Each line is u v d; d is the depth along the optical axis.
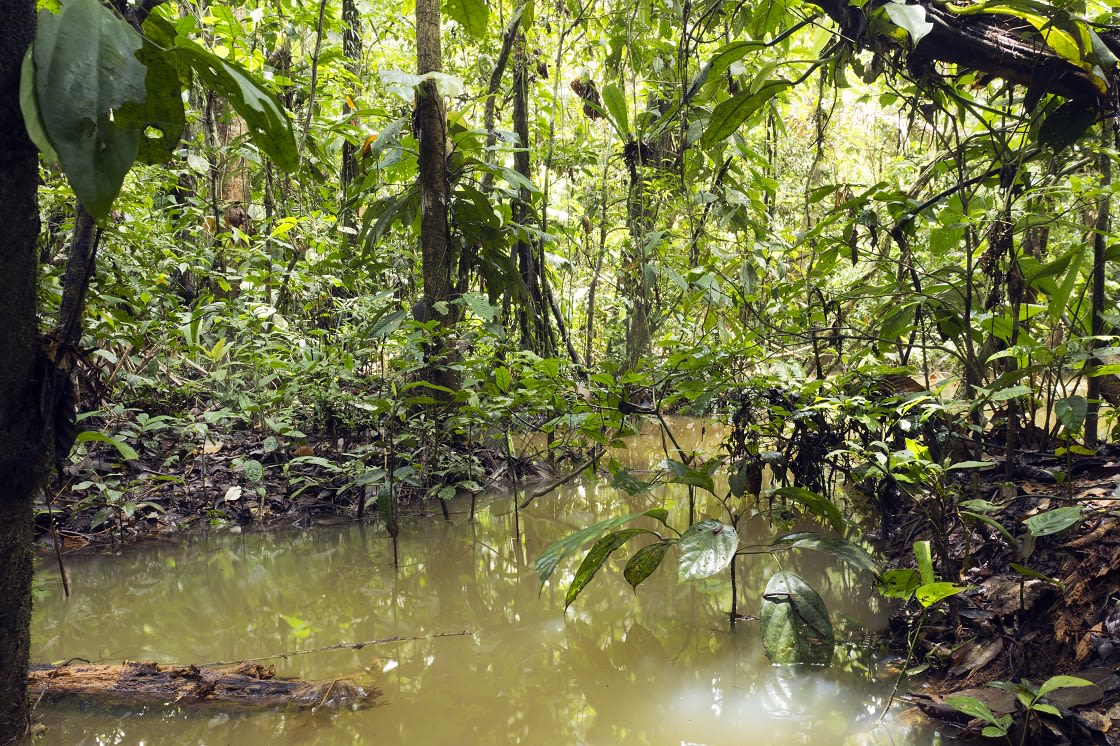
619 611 2.82
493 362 4.07
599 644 2.54
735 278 4.77
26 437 1.52
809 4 3.24
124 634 2.63
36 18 1.39
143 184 4.75
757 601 2.88
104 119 1.10
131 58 1.16
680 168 5.30
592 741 1.91
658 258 5.74
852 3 2.90
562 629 2.66
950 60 2.95
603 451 3.92
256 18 5.62
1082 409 2.28
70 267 1.83
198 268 4.61
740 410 3.65
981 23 2.91
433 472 4.09
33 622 2.74
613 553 3.51
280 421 4.23
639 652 2.47
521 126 5.32
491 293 4.53
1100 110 2.80
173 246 4.82
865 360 3.80
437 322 3.73
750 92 3.18
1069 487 2.44
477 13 4.23
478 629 2.68
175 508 3.87
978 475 2.85
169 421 4.08
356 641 2.57
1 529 1.54
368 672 2.31
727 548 2.29
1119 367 2.30
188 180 5.91
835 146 7.74
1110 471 2.77
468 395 3.70
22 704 1.69
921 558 1.98
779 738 1.91
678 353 3.69
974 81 3.36
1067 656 1.99
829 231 4.04
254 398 4.36
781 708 2.07
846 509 3.90
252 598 2.99
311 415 4.59
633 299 6.24
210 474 4.12
